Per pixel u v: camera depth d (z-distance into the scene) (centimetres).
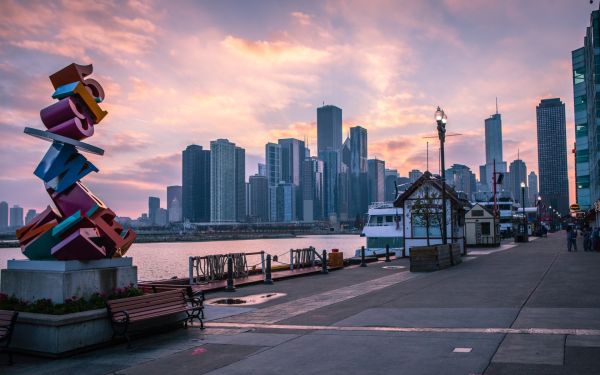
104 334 1087
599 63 6981
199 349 1054
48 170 1201
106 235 1216
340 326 1227
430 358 895
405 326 1187
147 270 8600
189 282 2138
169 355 1012
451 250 2955
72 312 1062
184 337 1175
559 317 1210
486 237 5425
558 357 859
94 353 1043
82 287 1130
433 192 3994
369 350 977
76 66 1208
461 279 2191
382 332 1134
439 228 3953
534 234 9744
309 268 2942
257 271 2655
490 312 1317
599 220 6469
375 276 2538
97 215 1227
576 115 8875
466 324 1176
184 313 1300
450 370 819
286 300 1741
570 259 3075
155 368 920
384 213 5906
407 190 4091
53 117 1212
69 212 1209
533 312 1291
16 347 1037
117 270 1216
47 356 1004
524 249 4528
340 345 1030
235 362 939
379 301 1620
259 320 1359
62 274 1092
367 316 1341
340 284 2203
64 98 1220
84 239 1118
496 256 3659
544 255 3538
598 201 6256
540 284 1878
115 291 1188
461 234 4003
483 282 2023
